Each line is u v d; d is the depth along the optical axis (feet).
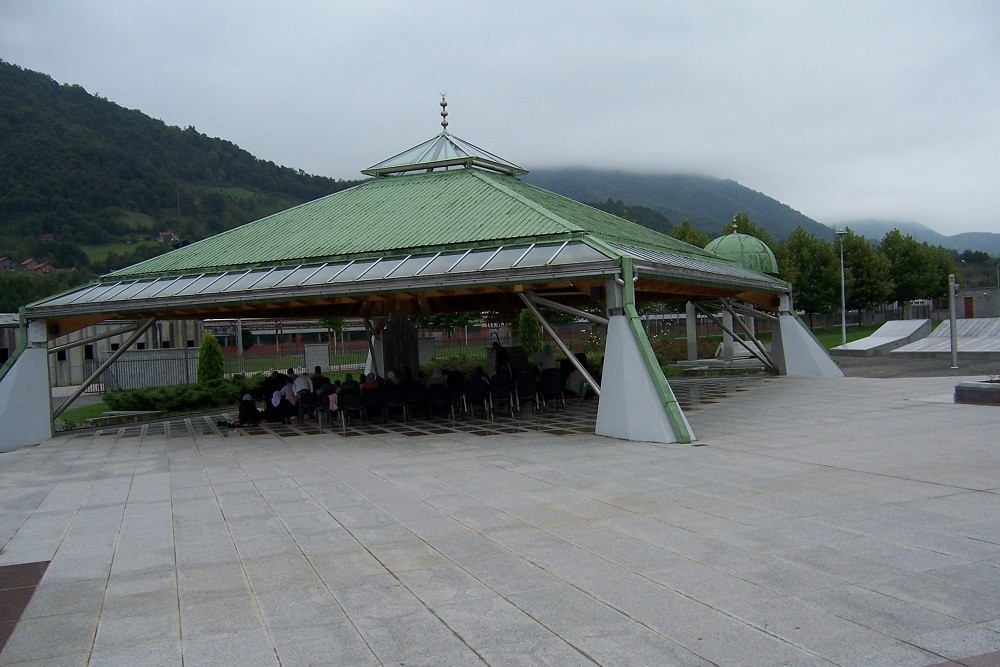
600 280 47.34
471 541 23.72
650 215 629.92
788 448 37.88
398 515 27.86
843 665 14.01
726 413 54.29
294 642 16.60
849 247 177.68
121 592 20.74
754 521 24.12
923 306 228.43
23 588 21.52
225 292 54.75
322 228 64.95
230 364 113.29
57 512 32.14
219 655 16.12
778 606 16.96
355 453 44.55
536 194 69.26
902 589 17.56
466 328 171.22
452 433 51.42
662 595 18.06
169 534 26.96
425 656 15.51
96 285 64.49
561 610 17.52
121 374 108.17
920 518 23.36
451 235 55.88
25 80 419.95
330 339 211.00
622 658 14.84
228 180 467.52
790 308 87.30
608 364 46.06
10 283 211.20
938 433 40.16
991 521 22.63
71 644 17.20
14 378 57.88
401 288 50.01
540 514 26.76
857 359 110.42
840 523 23.30
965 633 15.08
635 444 42.16
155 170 397.60
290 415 64.34
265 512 29.76
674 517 25.21
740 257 106.52
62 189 343.67
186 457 46.65
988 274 437.17
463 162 73.00
